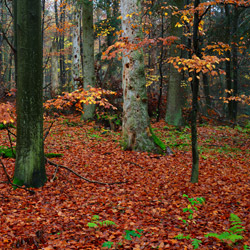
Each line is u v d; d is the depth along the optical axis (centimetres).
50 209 522
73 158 891
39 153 645
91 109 1477
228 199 593
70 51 2709
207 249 355
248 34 1470
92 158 901
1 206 518
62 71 2772
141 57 968
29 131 624
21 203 542
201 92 2656
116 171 793
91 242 398
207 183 712
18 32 595
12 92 651
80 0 1410
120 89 1575
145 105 995
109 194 623
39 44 614
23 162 628
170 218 493
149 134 1001
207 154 1019
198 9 604
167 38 624
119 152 973
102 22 2072
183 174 789
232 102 1873
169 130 1411
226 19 1581
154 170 811
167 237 407
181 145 1137
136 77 971
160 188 675
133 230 428
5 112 502
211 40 1596
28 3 585
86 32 1443
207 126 1614
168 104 1562
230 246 362
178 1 1395
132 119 988
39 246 379
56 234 420
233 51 1738
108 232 425
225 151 1074
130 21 938
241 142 1212
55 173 702
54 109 1502
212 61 558
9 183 630
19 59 603
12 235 404
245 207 543
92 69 1481
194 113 686
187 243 379
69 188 650
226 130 1490
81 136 1177
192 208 536
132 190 651
